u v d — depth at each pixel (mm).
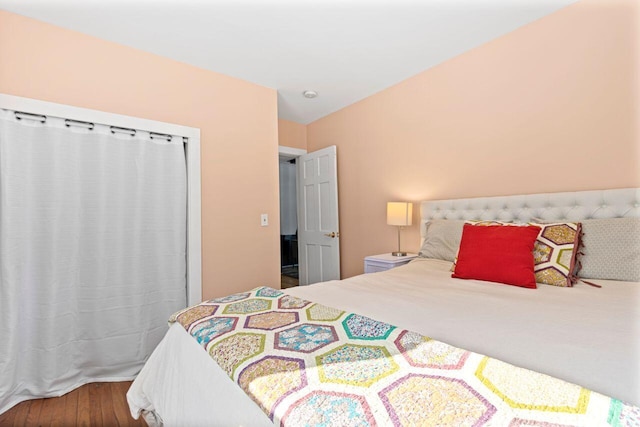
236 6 1832
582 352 827
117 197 2105
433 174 2729
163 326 2285
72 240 1934
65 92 1950
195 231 2432
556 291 1487
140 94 2238
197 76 2523
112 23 1946
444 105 2623
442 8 1927
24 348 1794
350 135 3502
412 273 2002
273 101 3008
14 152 1765
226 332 1046
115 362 2074
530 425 527
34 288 1824
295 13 1916
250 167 2814
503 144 2275
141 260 2188
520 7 1948
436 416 567
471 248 1839
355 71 2715
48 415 1661
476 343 917
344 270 3637
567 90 1973
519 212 2148
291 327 1050
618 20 1785
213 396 896
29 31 1854
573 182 1956
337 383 700
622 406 558
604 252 1652
